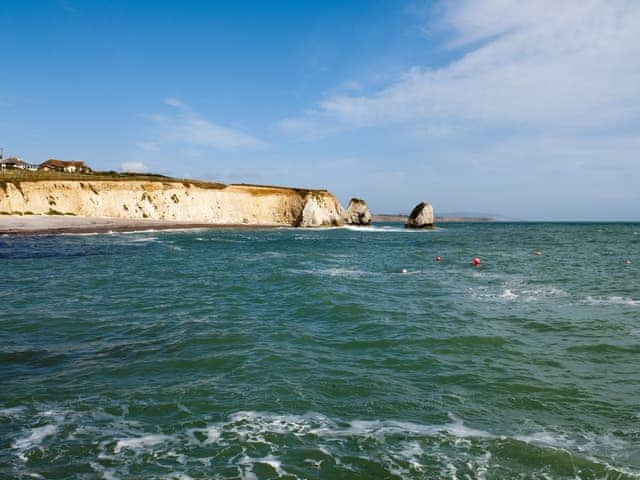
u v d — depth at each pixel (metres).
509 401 8.34
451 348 11.50
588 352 11.16
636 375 9.63
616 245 50.56
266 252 38.75
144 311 15.47
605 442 6.84
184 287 20.25
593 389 8.88
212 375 9.55
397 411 7.92
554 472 6.07
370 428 7.30
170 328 13.26
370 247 46.12
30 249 36.41
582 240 61.16
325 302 16.95
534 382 9.24
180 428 7.27
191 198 85.00
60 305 16.28
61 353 10.96
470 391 8.79
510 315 15.08
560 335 12.65
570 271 26.56
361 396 8.53
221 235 62.94
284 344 11.76
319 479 5.93
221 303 16.89
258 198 94.19
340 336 12.62
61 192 69.00
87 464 6.22
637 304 16.80
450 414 7.80
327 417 7.67
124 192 76.12
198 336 12.42
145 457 6.41
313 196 95.38
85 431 7.14
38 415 7.67
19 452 6.49
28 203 64.81
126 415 7.71
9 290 19.06
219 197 89.50
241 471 6.09
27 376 9.47
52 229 54.28
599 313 15.32
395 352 11.19
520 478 5.94
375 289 20.17
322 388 8.89
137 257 32.44
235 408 7.99
